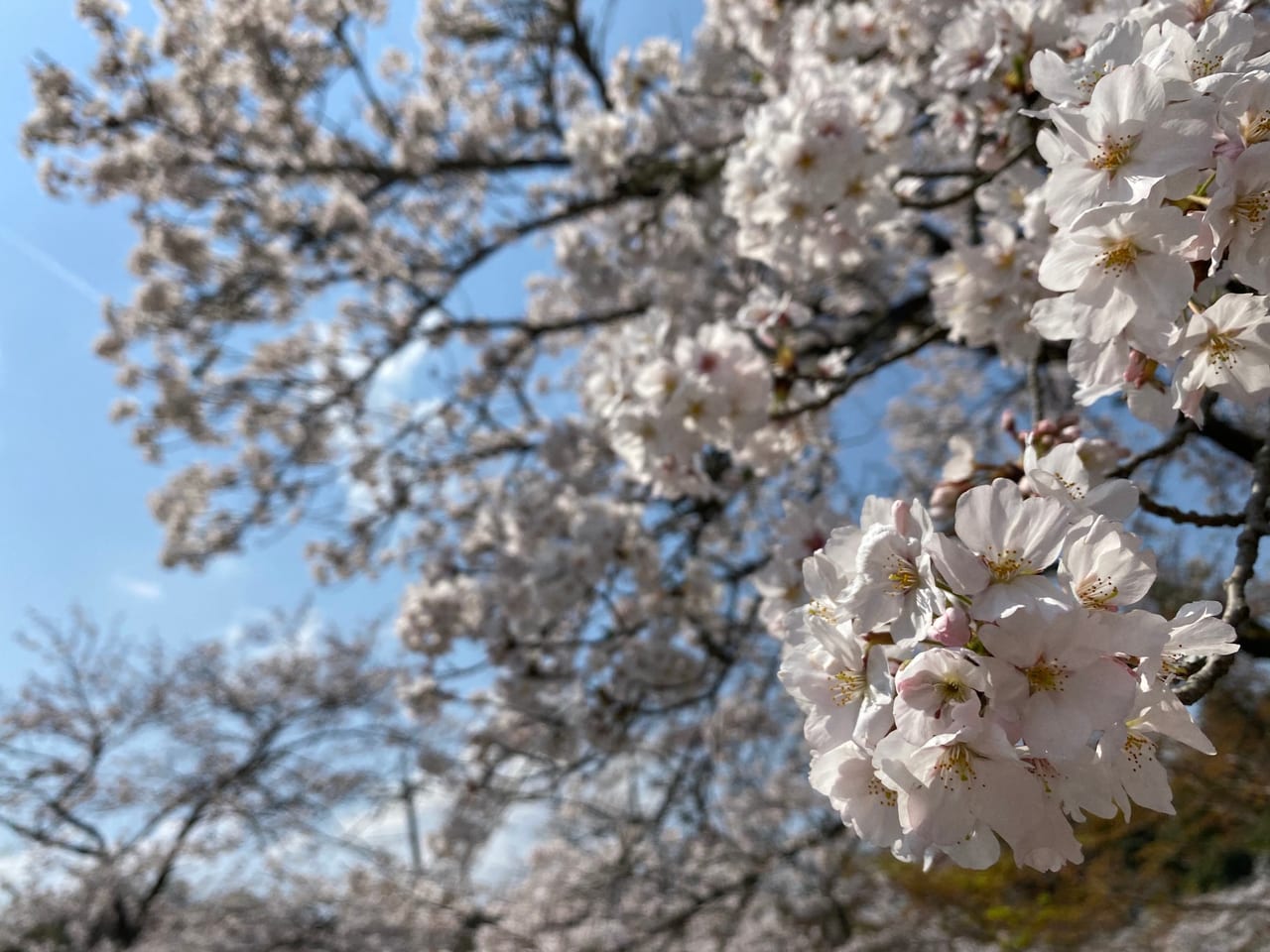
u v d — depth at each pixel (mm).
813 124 2941
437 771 6922
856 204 3049
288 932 9258
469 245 8133
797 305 3299
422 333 7613
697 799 5984
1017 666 1144
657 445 3059
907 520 1311
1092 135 1326
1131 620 1142
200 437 8031
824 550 1416
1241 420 4273
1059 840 1207
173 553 8070
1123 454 2055
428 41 8297
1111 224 1344
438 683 5738
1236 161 1243
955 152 4832
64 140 6727
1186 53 1341
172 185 6801
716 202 5766
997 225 2795
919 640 1194
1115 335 1521
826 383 3441
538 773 5895
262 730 10844
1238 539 1544
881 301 6773
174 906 10078
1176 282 1365
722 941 6836
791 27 4699
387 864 9016
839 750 1322
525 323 7242
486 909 8633
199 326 7500
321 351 7977
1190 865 7887
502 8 7898
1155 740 1327
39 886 9703
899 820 1261
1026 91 2730
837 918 7770
